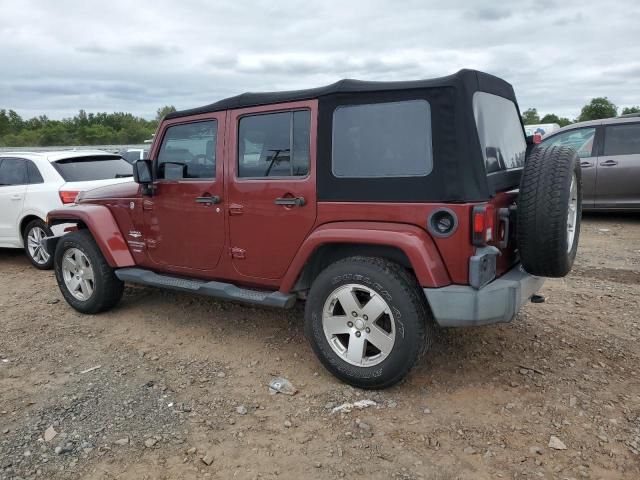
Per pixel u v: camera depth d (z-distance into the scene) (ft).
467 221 10.13
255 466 9.22
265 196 12.57
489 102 11.61
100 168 25.08
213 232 13.79
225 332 15.26
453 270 10.39
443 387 11.64
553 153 10.82
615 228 29.27
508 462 9.09
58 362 13.64
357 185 11.17
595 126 30.91
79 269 17.07
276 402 11.28
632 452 9.28
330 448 9.63
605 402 10.89
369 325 11.13
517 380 11.87
